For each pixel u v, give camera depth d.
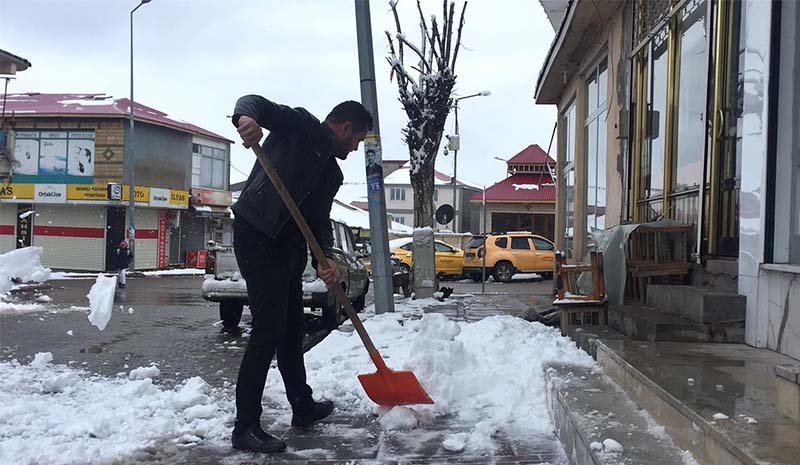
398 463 3.53
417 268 13.05
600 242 6.99
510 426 4.09
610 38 9.18
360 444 3.84
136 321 10.81
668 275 6.13
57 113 29.47
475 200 28.86
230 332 9.57
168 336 9.12
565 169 14.55
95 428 3.98
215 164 35.81
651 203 7.40
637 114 7.92
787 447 2.29
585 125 11.57
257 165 3.92
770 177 4.38
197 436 3.99
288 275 3.87
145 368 6.14
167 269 32.41
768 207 4.38
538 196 37.88
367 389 4.25
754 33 4.58
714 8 5.52
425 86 13.87
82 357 7.28
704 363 3.82
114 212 30.09
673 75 6.69
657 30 7.21
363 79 9.36
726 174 5.34
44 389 5.11
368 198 9.59
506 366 5.02
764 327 4.35
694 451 2.70
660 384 3.24
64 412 4.41
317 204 4.10
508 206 38.41
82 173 29.86
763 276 4.38
